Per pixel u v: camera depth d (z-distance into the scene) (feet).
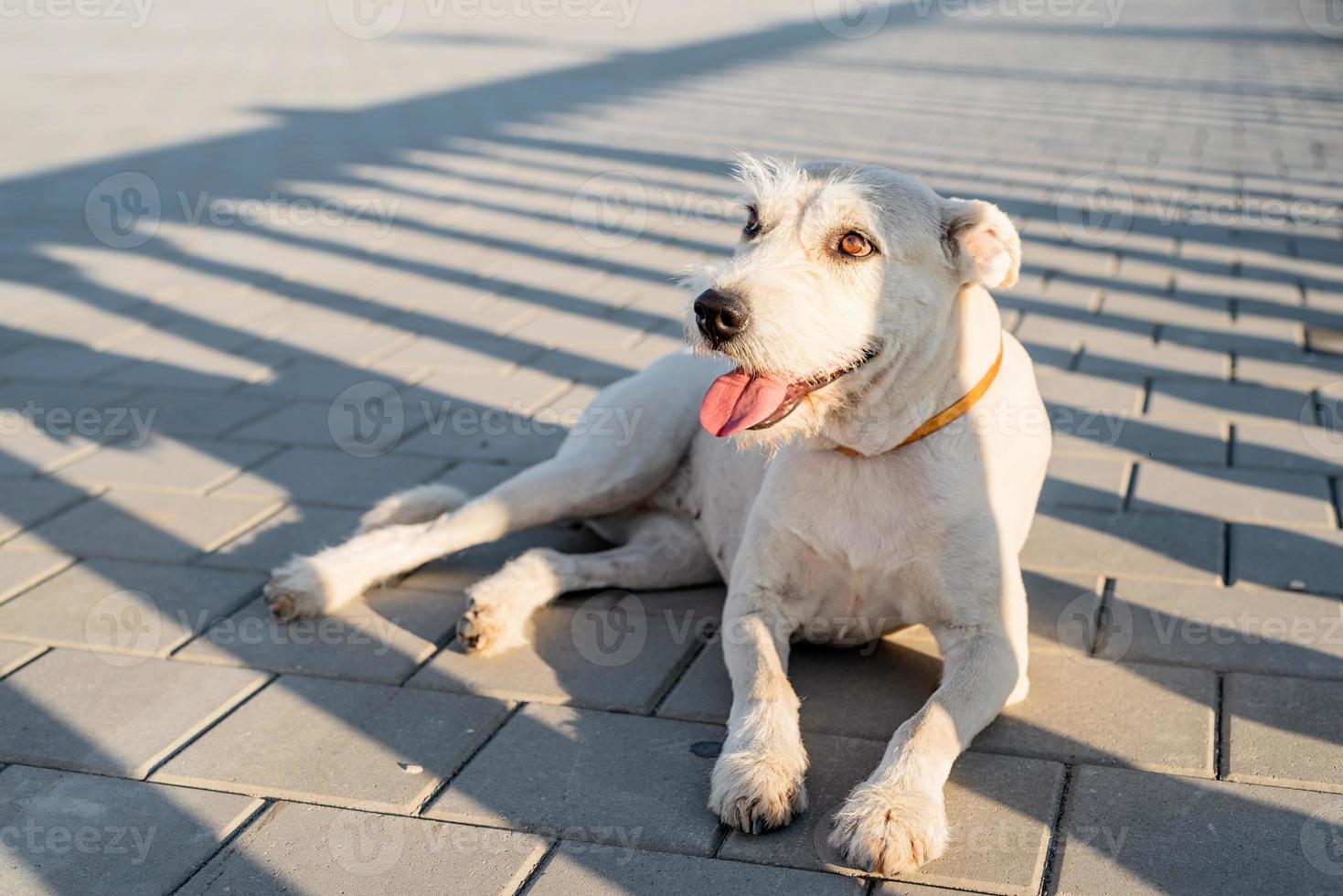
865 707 9.47
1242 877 7.35
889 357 9.01
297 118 37.88
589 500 11.58
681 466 11.77
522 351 18.38
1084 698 9.45
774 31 63.31
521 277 22.13
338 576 11.05
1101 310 19.38
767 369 8.71
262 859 7.74
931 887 7.37
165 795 8.43
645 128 35.50
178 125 36.78
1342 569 11.34
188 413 16.16
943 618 9.30
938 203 9.41
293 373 17.67
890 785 7.83
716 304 8.70
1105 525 12.41
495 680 9.89
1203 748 8.72
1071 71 46.80
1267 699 9.30
